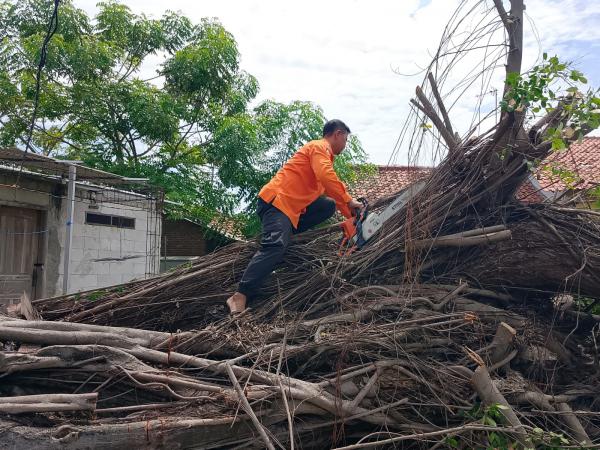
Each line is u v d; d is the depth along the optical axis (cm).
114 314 391
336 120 419
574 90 334
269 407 268
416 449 298
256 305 374
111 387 282
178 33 1504
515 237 366
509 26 347
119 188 1062
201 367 288
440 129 373
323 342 305
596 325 391
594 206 378
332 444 279
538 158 352
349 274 372
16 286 868
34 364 267
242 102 1482
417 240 359
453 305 347
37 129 1407
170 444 244
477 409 290
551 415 311
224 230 1322
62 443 229
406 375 302
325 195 426
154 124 1320
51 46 1220
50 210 919
